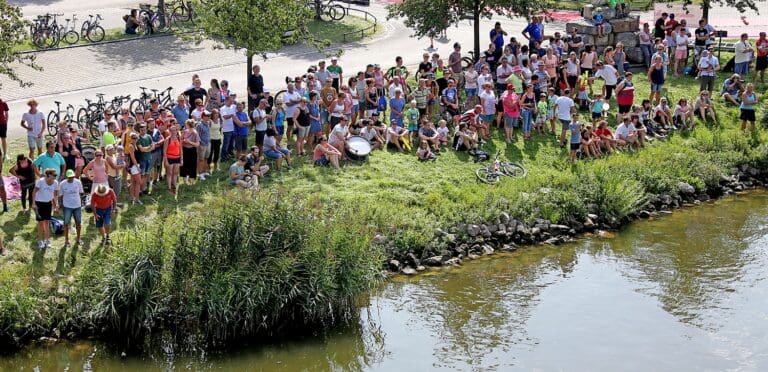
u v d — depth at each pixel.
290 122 28.03
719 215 28.98
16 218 22.72
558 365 20.22
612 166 29.83
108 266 20.22
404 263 24.28
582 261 25.45
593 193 28.02
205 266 20.30
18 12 26.73
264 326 20.33
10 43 26.62
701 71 35.19
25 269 20.64
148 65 36.28
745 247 26.55
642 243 26.73
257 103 28.94
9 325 19.44
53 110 29.52
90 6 46.19
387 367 19.88
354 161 27.92
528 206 26.98
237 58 38.09
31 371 18.92
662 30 38.81
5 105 25.31
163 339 20.05
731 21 46.09
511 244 26.06
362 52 39.91
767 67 37.22
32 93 32.03
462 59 36.38
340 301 21.28
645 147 31.80
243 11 29.42
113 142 24.36
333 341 20.69
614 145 31.14
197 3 31.06
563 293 23.56
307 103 27.78
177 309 20.09
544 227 26.73
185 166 25.08
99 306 19.67
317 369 19.72
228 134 26.53
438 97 31.56
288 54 39.16
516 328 21.75
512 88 30.39
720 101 35.28
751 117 33.41
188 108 27.42
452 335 21.28
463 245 25.33
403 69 32.88
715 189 30.78
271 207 21.06
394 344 20.80
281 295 20.23
